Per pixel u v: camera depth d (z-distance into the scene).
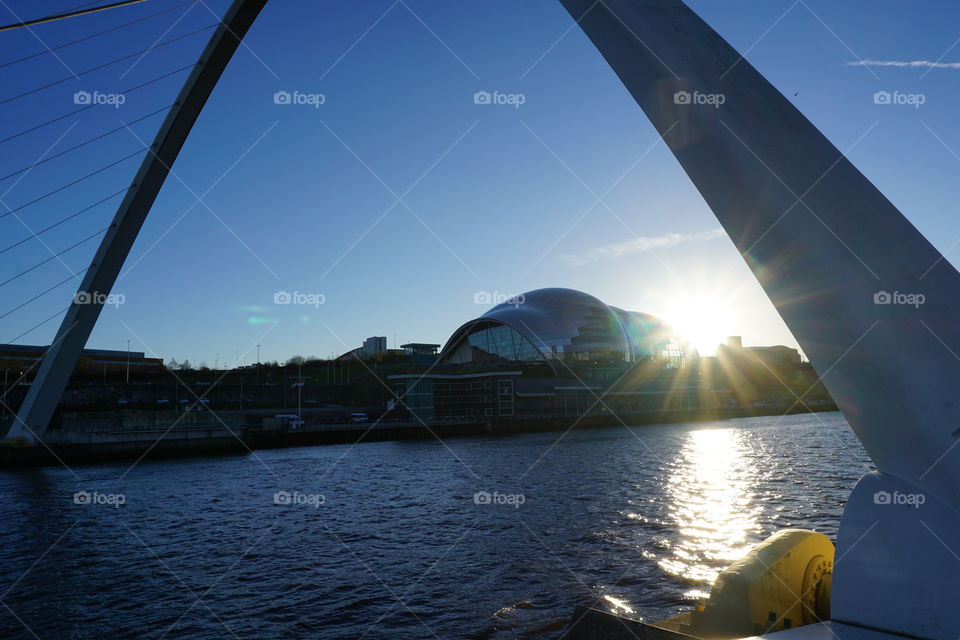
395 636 11.62
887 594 2.47
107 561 17.38
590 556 16.25
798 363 156.50
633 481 29.77
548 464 38.56
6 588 15.06
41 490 32.00
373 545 18.33
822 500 23.67
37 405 41.25
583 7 4.19
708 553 16.33
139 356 105.62
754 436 62.88
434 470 37.31
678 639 2.82
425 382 81.00
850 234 2.81
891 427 2.65
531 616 12.29
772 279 3.05
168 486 32.62
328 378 110.75
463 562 16.11
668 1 3.72
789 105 3.18
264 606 13.39
